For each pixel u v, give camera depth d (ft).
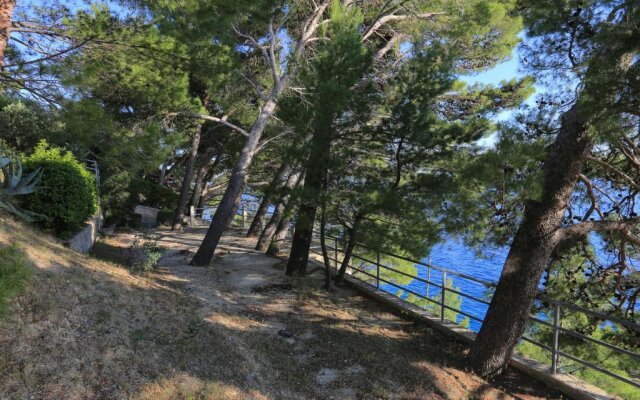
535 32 21.61
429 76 25.72
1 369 12.77
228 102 44.24
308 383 18.52
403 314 28.30
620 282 27.09
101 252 35.91
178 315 21.04
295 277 33.91
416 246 26.35
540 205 19.49
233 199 37.55
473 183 23.47
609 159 26.99
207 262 36.29
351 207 29.40
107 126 25.96
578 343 28.35
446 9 38.65
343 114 27.73
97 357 15.15
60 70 22.99
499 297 20.26
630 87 14.64
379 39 47.03
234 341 20.22
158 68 28.78
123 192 52.54
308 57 43.11
